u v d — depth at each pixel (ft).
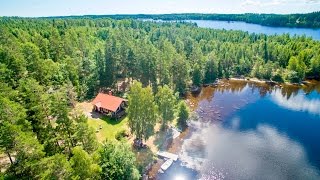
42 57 259.60
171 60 272.51
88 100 232.53
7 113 86.22
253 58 388.16
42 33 384.47
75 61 259.80
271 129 201.98
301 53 368.07
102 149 114.83
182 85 275.59
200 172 147.13
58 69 228.84
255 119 219.82
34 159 81.66
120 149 119.85
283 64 384.06
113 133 175.83
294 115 228.63
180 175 143.95
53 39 288.30
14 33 364.38
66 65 235.20
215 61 330.34
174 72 271.90
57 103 107.34
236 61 368.27
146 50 253.65
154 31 559.79
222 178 142.51
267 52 397.80
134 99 149.89
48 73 210.18
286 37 497.87
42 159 82.43
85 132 110.73
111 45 258.37
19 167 79.30
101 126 182.80
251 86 318.24
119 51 265.34
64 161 86.22
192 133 192.54
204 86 314.76
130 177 116.47
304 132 197.57
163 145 171.22
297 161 160.35
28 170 81.92
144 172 143.23
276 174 147.33
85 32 458.50
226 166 153.38
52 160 84.79
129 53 257.55
